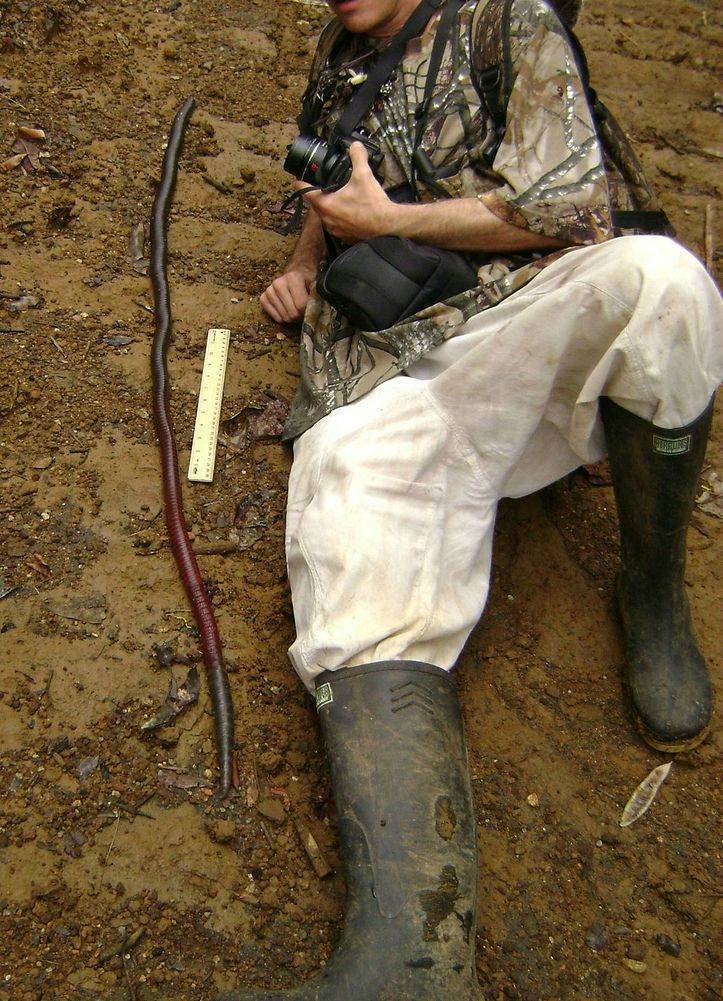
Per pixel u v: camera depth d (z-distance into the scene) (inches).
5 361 106.3
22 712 80.7
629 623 90.5
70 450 100.3
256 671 87.1
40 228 121.4
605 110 94.7
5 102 135.4
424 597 78.2
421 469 81.8
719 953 77.5
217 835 76.1
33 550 91.7
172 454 100.0
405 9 96.1
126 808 76.9
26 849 73.5
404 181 96.3
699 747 89.2
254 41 160.2
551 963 75.1
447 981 64.0
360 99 96.1
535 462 88.9
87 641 85.9
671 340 70.7
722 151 161.0
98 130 136.3
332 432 89.0
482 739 87.1
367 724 72.5
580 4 97.0
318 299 105.5
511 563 100.4
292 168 98.2
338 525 78.9
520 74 86.5
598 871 80.7
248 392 110.5
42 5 149.0
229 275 123.3
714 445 118.6
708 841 83.7
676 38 183.9
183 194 131.5
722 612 100.0
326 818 79.6
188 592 89.8
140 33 153.8
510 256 92.3
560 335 75.8
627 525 85.4
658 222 93.5
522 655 93.6
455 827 69.7
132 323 113.9
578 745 88.3
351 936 66.7
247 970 70.7
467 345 87.0
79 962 69.1
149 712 82.3
